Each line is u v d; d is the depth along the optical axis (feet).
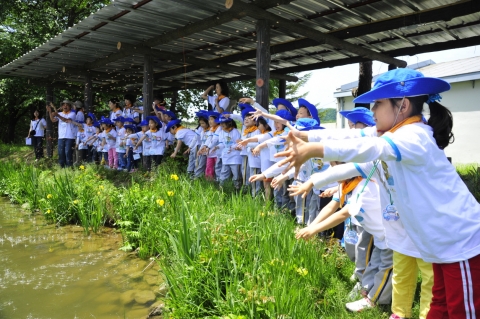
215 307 9.48
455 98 42.39
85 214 18.54
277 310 8.48
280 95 38.68
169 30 25.39
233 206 14.02
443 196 6.02
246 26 24.80
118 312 10.53
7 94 58.54
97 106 60.80
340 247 13.09
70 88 45.80
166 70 39.04
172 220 14.25
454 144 42.60
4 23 56.39
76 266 13.88
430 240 6.09
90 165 28.71
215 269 9.83
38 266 13.91
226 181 20.25
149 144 26.71
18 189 24.84
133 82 42.83
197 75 41.14
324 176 7.82
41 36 53.06
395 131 6.46
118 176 26.73
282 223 12.56
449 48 26.48
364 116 12.92
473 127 40.83
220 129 22.27
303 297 9.10
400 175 6.20
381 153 5.71
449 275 6.07
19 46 52.75
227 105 24.29
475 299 5.89
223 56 32.86
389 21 22.79
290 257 10.50
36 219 20.58
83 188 19.90
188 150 24.34
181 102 57.00
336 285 10.34
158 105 30.63
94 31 25.77
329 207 9.73
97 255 15.03
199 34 26.66
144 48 27.61
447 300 6.16
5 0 53.62
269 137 17.88
